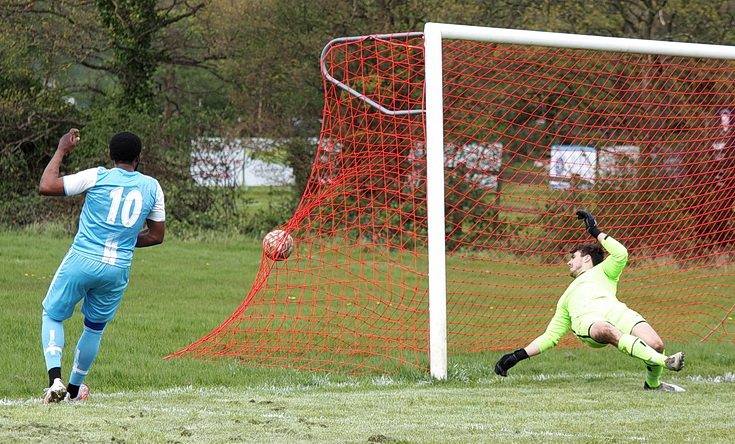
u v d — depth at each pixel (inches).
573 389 621.3
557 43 755.4
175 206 1966.0
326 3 1988.2
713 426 458.0
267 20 2033.7
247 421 458.9
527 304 1164.5
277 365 746.8
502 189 1525.6
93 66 2219.5
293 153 1988.2
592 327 616.7
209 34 2362.2
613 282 637.9
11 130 2022.6
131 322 941.2
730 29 1875.0
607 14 1920.5
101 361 740.0
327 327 947.3
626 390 617.9
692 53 803.4
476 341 915.4
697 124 1285.7
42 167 2084.2
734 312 1160.2
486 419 476.4
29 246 1614.2
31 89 2031.3
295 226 824.9
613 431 441.4
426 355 807.7
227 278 1368.1
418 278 1403.8
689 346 912.9
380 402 542.6
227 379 676.1
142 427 434.6
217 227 1968.5
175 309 1051.3
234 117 2129.7
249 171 2023.9
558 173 1334.9
